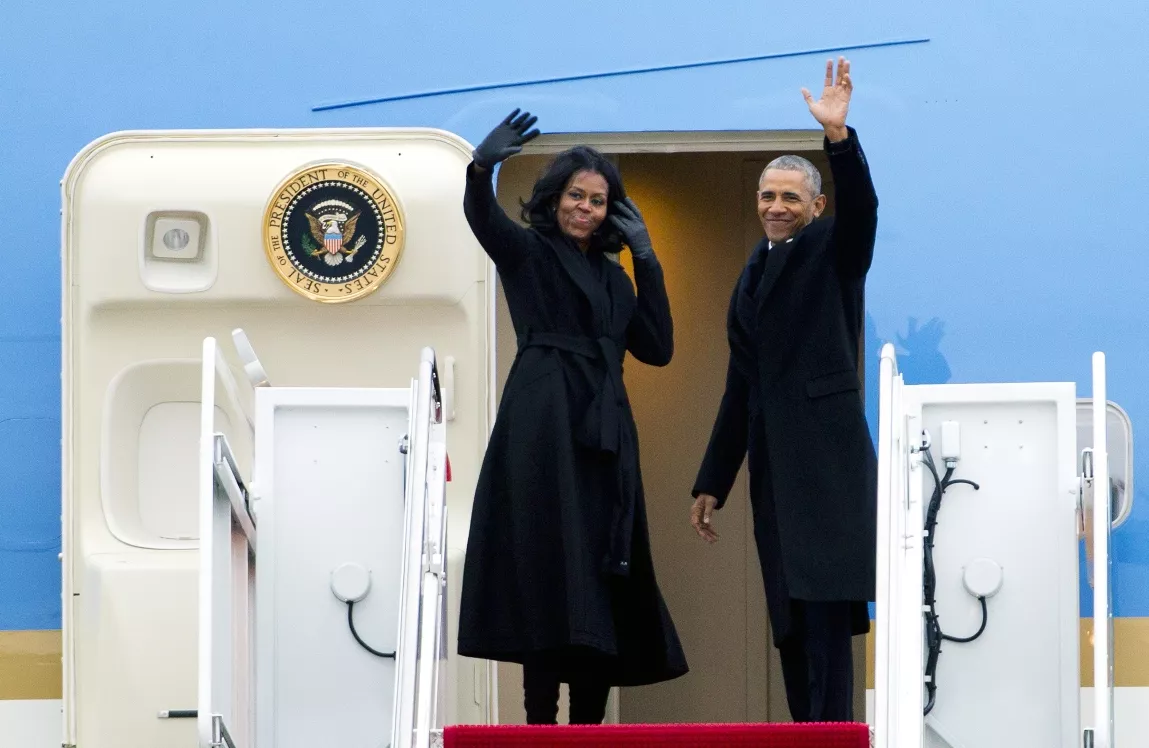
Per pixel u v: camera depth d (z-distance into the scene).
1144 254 25.09
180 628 24.09
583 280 21.53
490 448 21.41
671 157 31.94
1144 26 25.38
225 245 25.14
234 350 25.25
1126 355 24.95
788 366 21.81
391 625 21.00
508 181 26.69
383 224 25.09
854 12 25.45
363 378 25.22
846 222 21.27
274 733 20.81
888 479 18.92
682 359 31.75
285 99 25.52
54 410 25.33
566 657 21.89
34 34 25.66
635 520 21.30
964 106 25.33
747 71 25.41
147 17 25.64
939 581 20.48
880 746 17.92
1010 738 20.25
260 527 20.97
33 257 25.47
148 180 25.17
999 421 20.62
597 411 21.20
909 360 25.06
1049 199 25.20
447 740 19.02
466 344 25.19
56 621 25.00
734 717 31.48
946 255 25.16
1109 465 24.53
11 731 24.80
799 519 21.45
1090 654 24.38
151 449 25.30
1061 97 25.31
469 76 25.50
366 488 21.16
